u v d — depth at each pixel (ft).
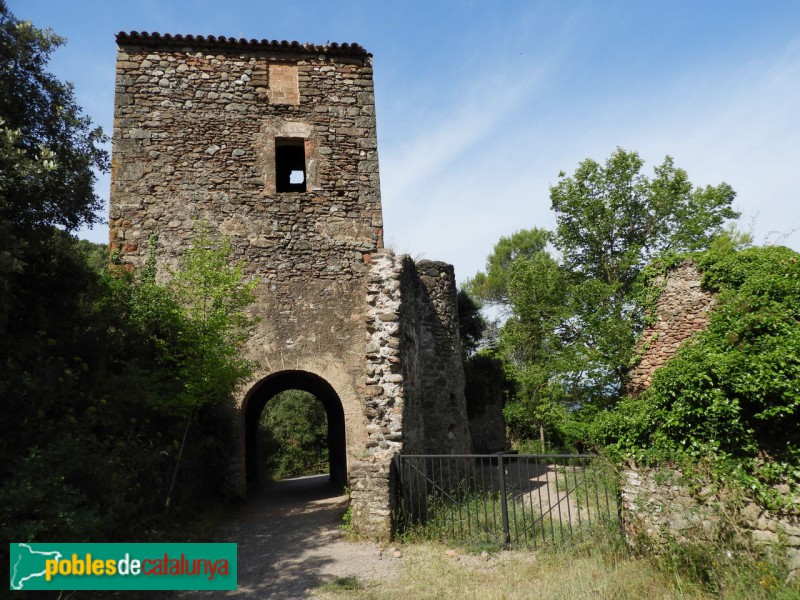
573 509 26.50
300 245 34.60
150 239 33.06
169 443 24.75
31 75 21.36
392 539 22.63
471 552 20.52
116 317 24.08
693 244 61.57
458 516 25.08
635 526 17.21
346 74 37.91
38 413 17.51
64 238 21.50
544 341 65.92
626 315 58.29
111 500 18.02
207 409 30.14
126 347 24.22
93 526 15.57
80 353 21.72
